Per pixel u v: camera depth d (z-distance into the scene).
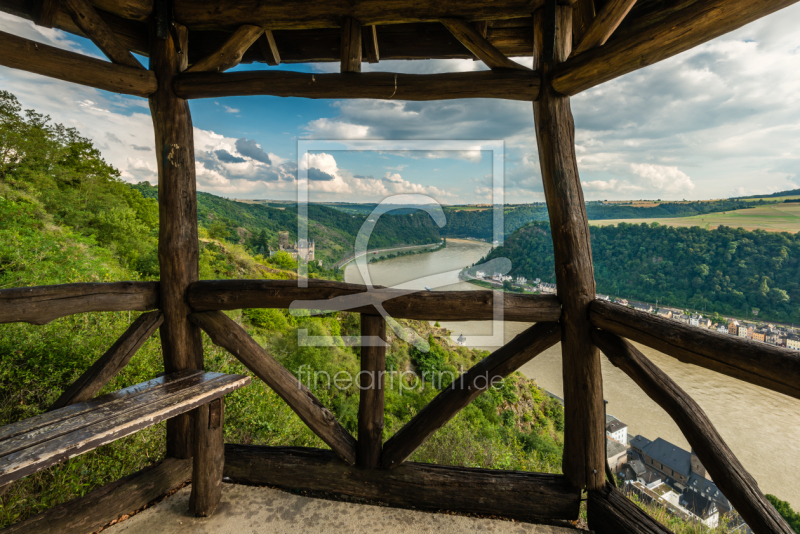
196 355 1.79
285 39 1.98
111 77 1.47
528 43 1.89
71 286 1.37
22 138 15.35
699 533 1.89
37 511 1.56
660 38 1.05
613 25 1.28
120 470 1.87
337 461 1.72
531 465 3.87
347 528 1.49
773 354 0.83
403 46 1.97
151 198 23.55
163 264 1.69
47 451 0.88
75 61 1.36
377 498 1.66
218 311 1.73
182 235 1.70
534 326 1.56
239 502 1.62
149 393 1.33
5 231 5.59
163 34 1.62
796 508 6.38
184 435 1.74
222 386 1.42
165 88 1.65
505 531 1.50
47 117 17.30
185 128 1.71
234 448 1.83
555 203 1.50
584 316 1.48
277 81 1.58
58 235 8.68
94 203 15.91
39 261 5.20
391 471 1.67
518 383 8.40
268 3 1.56
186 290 1.72
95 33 1.43
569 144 1.51
